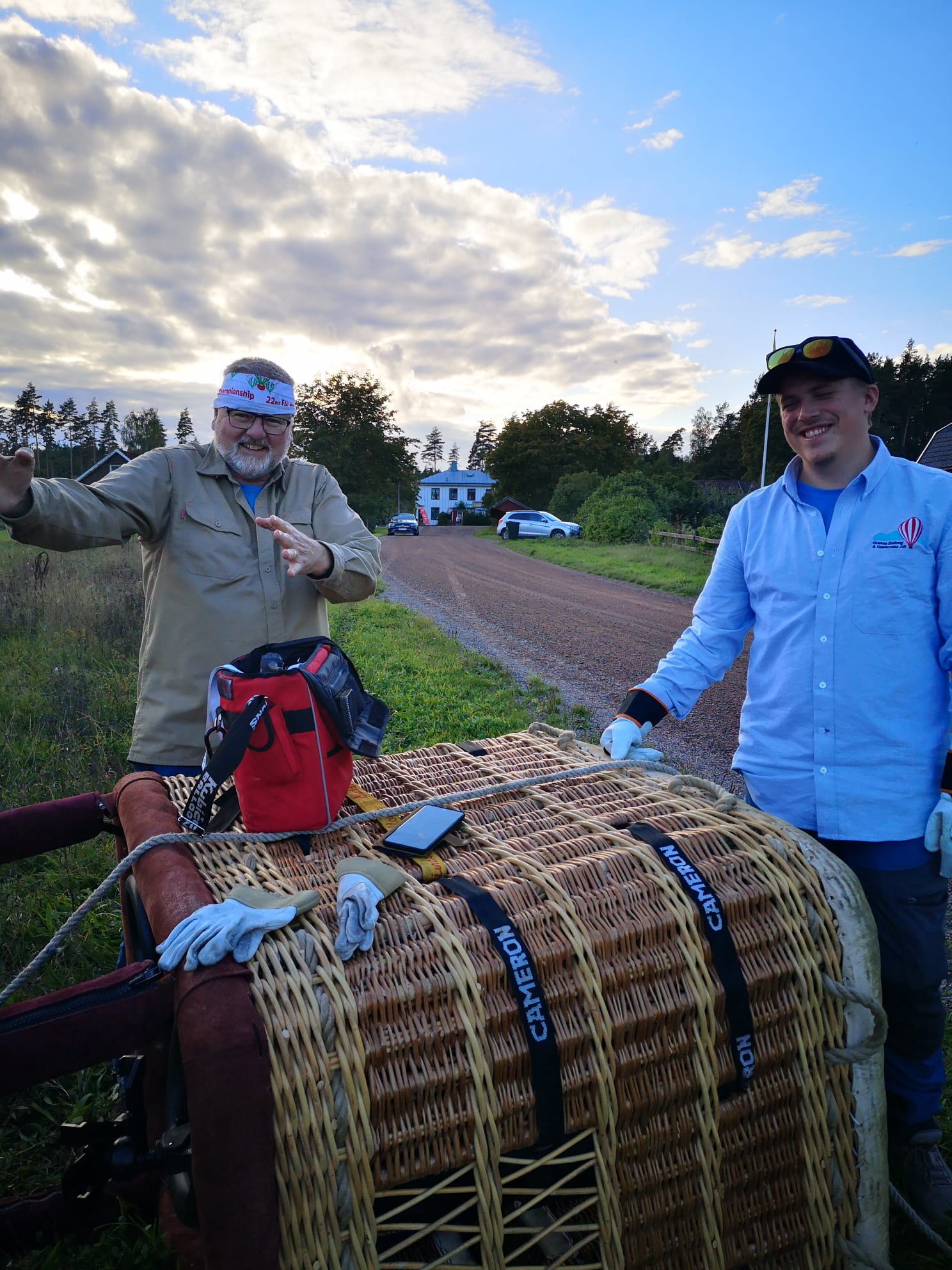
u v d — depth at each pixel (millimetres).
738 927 1630
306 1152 1235
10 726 5441
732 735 7012
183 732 2561
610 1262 1471
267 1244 1188
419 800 2090
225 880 1620
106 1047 1265
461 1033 1376
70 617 9172
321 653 1847
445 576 21938
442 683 8273
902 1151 2062
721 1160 1572
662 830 1831
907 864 1986
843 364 1940
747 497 2295
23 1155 2279
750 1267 1602
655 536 28953
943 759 1979
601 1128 1469
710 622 2367
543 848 1769
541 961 1464
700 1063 1554
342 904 1445
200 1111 1166
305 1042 1260
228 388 2453
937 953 1994
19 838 2031
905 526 1957
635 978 1523
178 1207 1406
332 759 1809
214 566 2539
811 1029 1646
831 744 2016
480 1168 1366
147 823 1810
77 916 1736
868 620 1979
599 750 2535
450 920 1490
